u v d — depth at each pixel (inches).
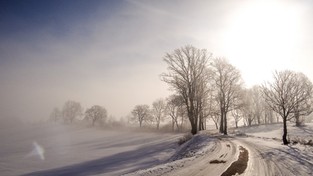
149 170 505.7
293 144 1147.3
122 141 2581.2
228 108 2204.7
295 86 1284.4
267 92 1348.4
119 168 985.5
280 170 520.4
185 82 1780.3
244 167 546.3
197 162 605.3
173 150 1318.9
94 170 1033.5
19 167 1414.9
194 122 1807.3
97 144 2498.8
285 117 1242.0
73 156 1704.0
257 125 3161.9
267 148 928.3
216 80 2177.7
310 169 534.3
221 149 892.6
